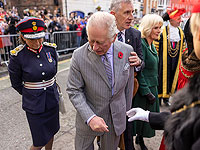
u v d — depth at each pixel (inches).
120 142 75.5
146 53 82.8
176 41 127.9
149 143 101.8
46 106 74.2
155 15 80.7
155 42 127.8
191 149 24.6
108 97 56.1
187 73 54.3
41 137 74.4
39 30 68.3
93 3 567.5
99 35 45.7
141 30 82.7
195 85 26.6
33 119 72.9
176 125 27.9
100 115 57.8
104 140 62.3
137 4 701.3
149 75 85.6
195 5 25.5
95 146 96.8
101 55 52.9
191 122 24.9
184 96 28.3
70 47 305.9
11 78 71.6
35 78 70.7
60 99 85.0
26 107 72.5
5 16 336.8
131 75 64.2
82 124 60.1
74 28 328.8
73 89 56.6
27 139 99.7
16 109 128.7
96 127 50.1
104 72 53.7
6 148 92.4
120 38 73.3
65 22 345.4
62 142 98.6
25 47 71.4
